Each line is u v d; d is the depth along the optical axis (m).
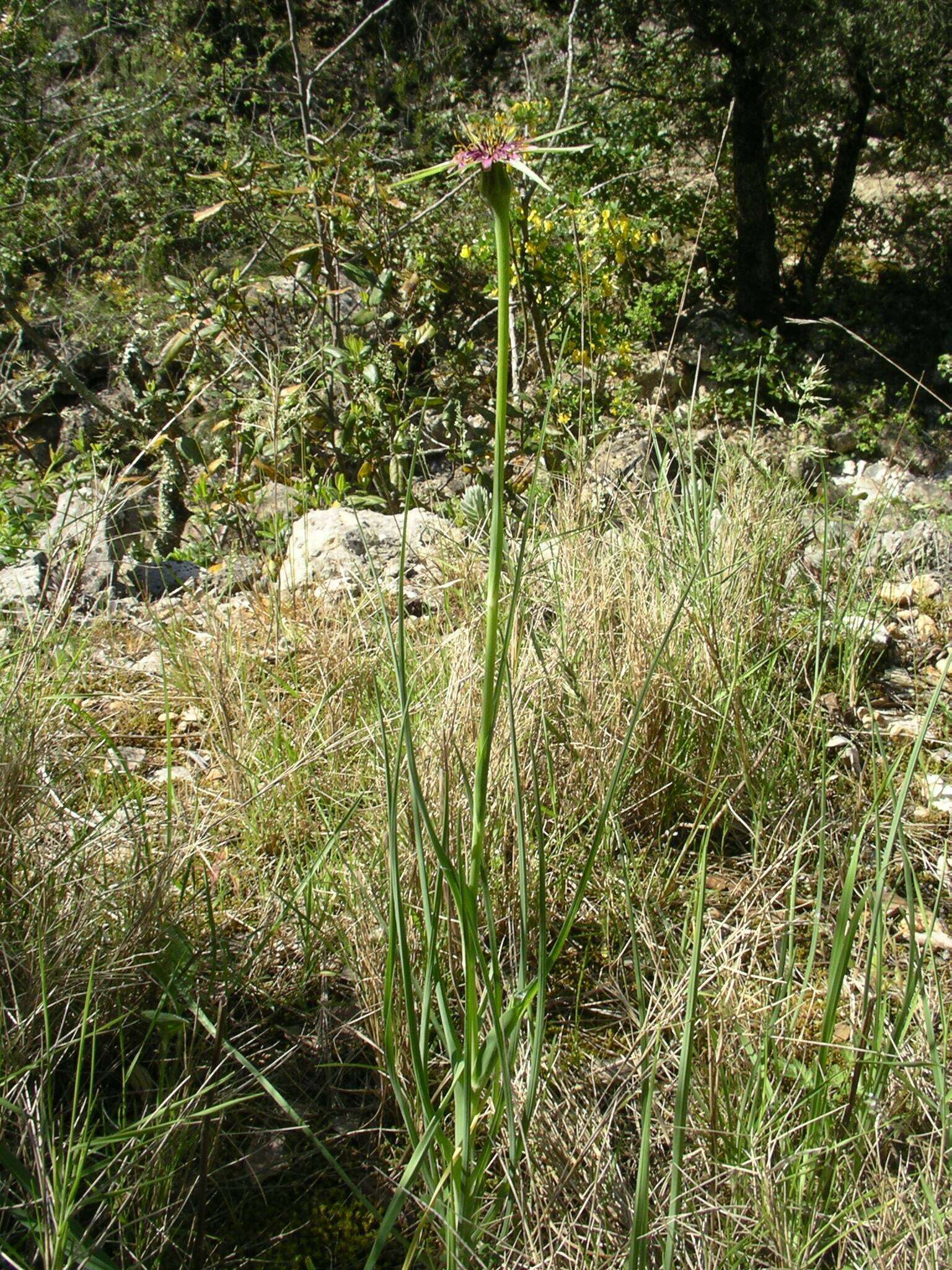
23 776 2.09
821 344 13.76
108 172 14.65
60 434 11.40
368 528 4.07
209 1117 1.59
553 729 2.37
